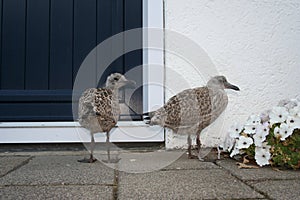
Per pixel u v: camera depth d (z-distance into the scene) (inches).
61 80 124.8
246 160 97.0
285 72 121.9
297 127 92.4
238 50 120.8
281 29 121.6
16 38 124.0
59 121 123.0
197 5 119.6
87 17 125.1
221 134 119.7
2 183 73.0
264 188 69.3
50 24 124.7
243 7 120.6
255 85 121.3
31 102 123.9
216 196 64.0
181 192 66.3
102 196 63.5
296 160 89.0
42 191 66.8
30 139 119.7
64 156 109.6
